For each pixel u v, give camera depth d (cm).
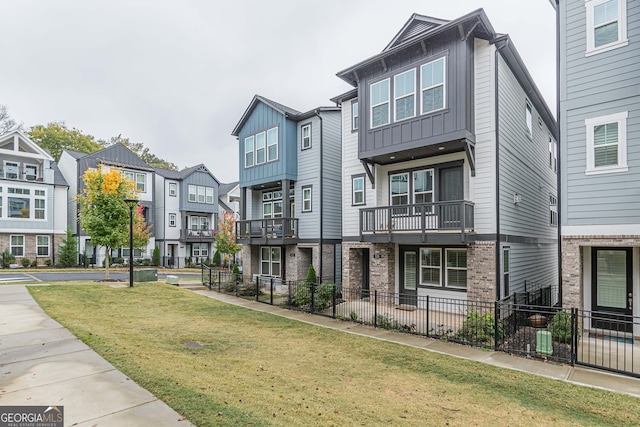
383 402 475
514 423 425
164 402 406
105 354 562
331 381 550
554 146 1800
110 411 378
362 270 1440
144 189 2928
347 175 1417
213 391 454
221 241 2786
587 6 855
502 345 760
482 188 1030
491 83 1020
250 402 432
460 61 1005
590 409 470
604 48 829
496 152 1006
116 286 1419
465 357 692
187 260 3105
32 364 513
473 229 1035
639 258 855
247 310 1135
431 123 1053
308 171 1641
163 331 812
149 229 2734
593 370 627
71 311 911
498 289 990
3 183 2325
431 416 437
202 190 3272
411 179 1244
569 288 855
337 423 399
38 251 2477
